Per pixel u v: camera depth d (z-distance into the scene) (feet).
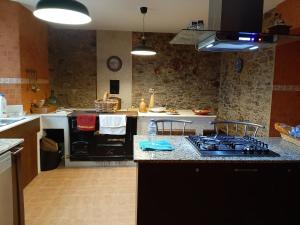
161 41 19.22
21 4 12.48
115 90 19.16
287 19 11.63
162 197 6.07
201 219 6.23
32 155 11.74
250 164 6.12
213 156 6.10
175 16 14.58
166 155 6.15
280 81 12.91
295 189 6.31
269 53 13.26
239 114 16.81
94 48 18.70
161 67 19.44
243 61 16.28
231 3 6.98
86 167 13.64
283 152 6.69
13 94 12.46
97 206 9.48
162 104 19.77
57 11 6.24
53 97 15.71
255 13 7.09
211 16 7.59
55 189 10.89
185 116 13.37
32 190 10.75
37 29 14.88
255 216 6.34
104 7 13.03
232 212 6.27
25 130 10.64
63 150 14.74
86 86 18.89
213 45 7.47
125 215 8.89
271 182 6.23
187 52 19.56
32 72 14.01
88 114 13.32
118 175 12.55
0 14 12.03
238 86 16.97
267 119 13.41
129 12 13.89
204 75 19.94
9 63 12.32
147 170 5.97
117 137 13.47
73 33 18.40
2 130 8.39
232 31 6.61
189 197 6.12
